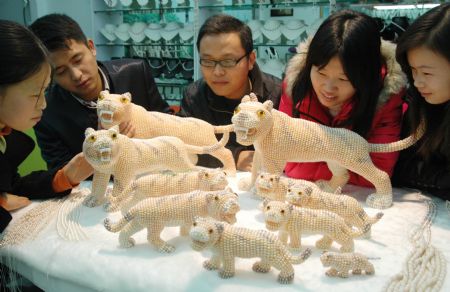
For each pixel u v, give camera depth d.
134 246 0.76
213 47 1.19
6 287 0.85
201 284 0.65
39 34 1.10
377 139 1.01
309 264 0.70
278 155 0.94
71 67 1.17
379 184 0.93
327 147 0.92
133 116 1.05
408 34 0.83
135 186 0.84
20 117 0.83
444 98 0.85
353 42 0.86
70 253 0.75
